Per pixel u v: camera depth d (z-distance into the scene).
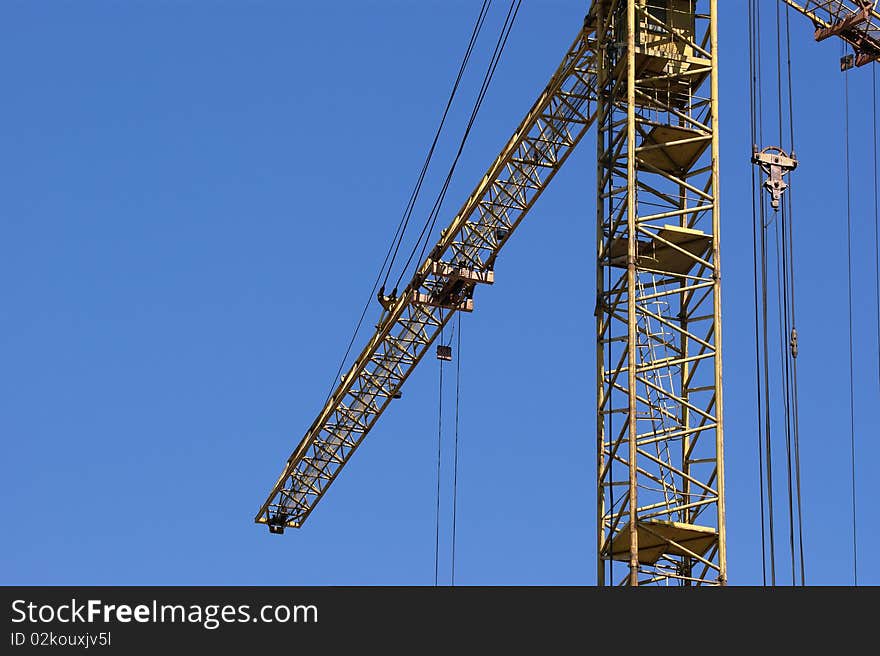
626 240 162.25
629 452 154.38
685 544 156.88
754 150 169.00
